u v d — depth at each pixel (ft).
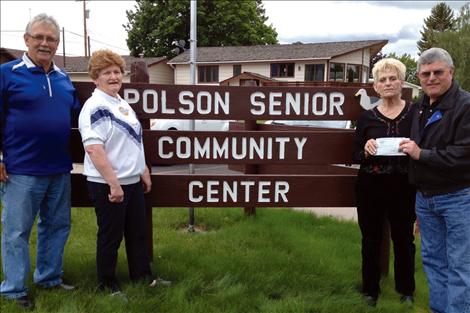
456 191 9.63
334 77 93.25
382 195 11.10
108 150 10.53
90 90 12.32
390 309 11.45
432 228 10.34
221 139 12.94
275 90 12.89
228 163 13.03
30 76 10.29
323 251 15.21
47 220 11.51
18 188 10.47
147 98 12.68
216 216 19.75
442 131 9.56
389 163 10.89
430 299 10.82
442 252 10.47
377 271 11.79
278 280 12.71
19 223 10.59
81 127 10.38
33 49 10.25
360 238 17.38
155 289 11.77
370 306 11.60
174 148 12.89
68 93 11.03
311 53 92.84
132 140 10.90
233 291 11.80
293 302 11.44
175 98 12.75
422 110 10.18
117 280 12.10
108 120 10.43
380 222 11.55
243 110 12.91
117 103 10.85
